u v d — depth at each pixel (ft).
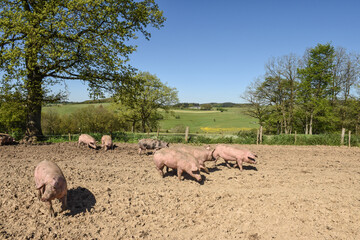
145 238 17.57
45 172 19.72
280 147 61.16
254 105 124.77
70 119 149.18
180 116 279.90
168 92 131.64
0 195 23.44
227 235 17.98
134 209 21.52
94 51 58.29
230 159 34.04
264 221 19.90
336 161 42.22
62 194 19.72
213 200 23.56
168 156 28.81
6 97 57.98
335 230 18.69
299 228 18.93
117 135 71.15
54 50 52.24
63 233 17.97
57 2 53.88
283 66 117.08
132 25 64.08
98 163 37.29
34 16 52.08
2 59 51.75
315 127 127.44
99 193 24.45
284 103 123.13
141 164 37.40
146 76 125.39
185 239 17.51
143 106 125.80
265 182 29.04
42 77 62.28
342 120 118.73
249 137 71.41
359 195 25.30
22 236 17.38
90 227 18.81
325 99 111.34
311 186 27.91
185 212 21.20
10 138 56.49
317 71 111.86
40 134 66.03
